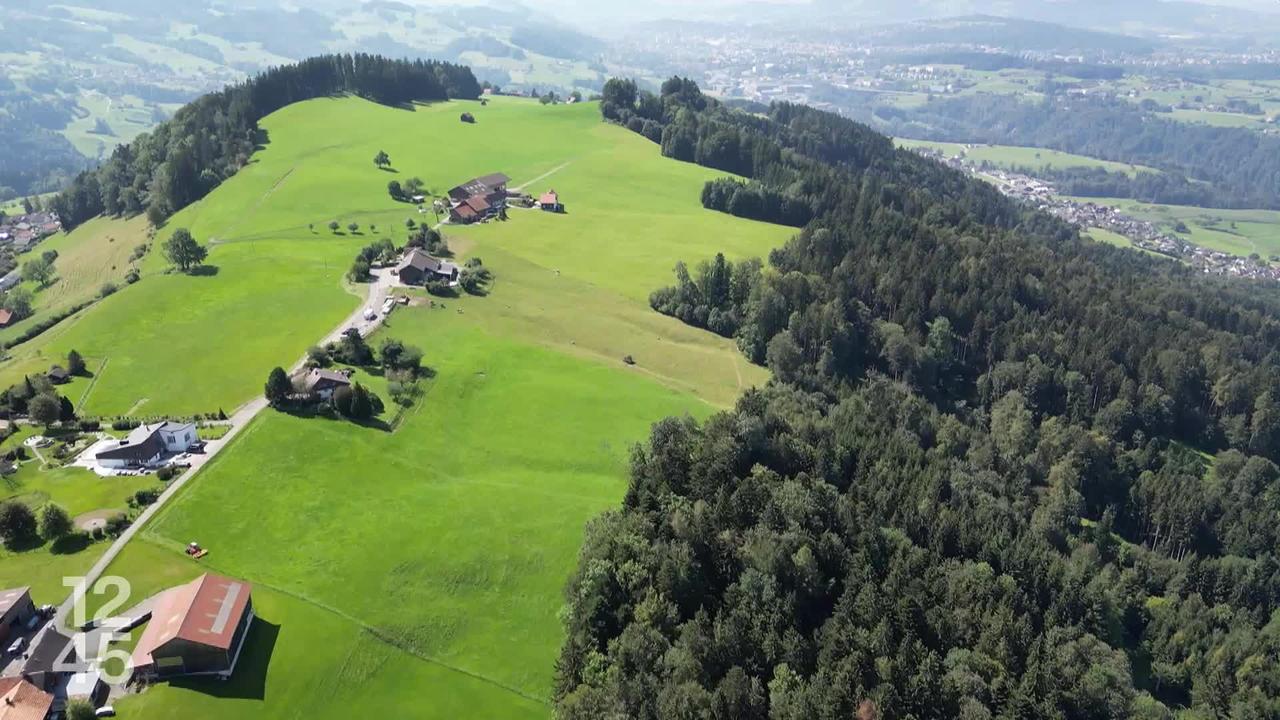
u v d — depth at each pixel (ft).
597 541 362.12
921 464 470.80
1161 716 335.88
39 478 408.87
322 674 315.17
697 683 289.74
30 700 279.90
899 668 305.53
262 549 374.43
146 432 433.07
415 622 346.13
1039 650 338.13
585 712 281.74
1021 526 455.63
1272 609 464.65
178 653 299.38
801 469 430.61
